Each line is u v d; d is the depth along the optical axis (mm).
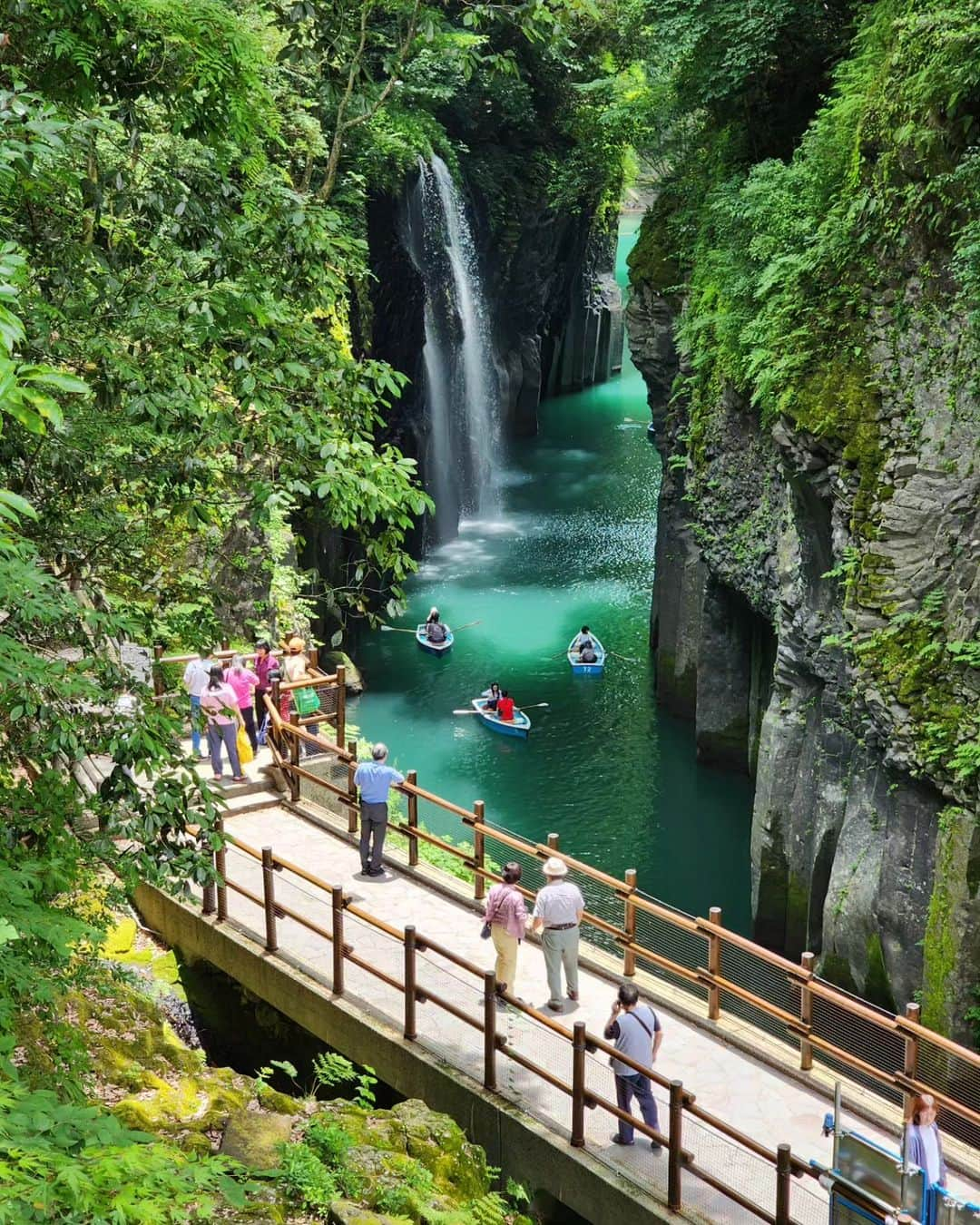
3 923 4914
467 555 44500
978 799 18016
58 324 10320
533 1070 12258
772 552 25719
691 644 31844
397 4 15211
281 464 11492
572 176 50500
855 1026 14289
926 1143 10562
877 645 19547
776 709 23641
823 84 27344
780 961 13219
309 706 19875
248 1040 15336
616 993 14312
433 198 44281
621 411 63844
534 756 30219
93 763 11469
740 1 26469
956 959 18156
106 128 10414
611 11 44594
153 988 13766
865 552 19828
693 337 28906
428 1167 11023
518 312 56500
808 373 21078
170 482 11078
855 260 20672
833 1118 10938
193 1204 7531
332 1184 9898
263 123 11727
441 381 45875
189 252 11453
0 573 7430
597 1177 11555
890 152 19375
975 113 17906
